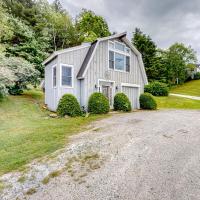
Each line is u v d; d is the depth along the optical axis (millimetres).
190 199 2963
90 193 3246
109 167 4152
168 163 4223
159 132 6766
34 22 24891
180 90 34500
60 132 7008
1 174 4039
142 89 16453
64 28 26891
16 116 10094
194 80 45156
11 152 5152
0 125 8195
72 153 4969
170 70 36938
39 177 3869
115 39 14078
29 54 18312
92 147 5344
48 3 26922
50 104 12797
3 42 17812
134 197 3072
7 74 12031
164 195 3086
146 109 15180
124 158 4566
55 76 12102
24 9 24547
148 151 4945
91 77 12328
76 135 6625
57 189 3426
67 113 10430
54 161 4551
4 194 3354
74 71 12047
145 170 3945
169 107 18328
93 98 11547
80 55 12430
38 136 6496
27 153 5062
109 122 8727
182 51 42281
